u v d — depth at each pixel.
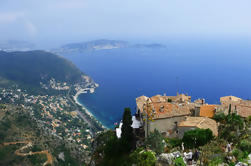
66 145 198.38
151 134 50.81
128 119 63.53
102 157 68.25
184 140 49.72
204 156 40.12
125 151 60.50
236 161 37.84
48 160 169.12
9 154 164.25
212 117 64.00
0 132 182.25
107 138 81.69
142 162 43.69
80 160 181.75
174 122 63.09
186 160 40.66
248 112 61.78
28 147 176.88
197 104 76.81
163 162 41.59
